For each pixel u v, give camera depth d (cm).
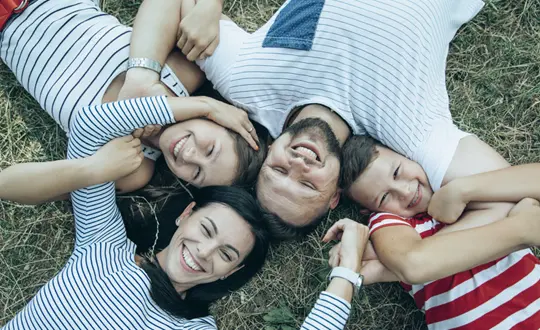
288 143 167
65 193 171
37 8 179
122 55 180
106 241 173
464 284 170
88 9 184
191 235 171
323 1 171
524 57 202
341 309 165
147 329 170
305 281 201
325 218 202
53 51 178
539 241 160
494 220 165
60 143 200
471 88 204
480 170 167
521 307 164
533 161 200
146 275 172
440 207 168
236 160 175
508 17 204
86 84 178
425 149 169
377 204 176
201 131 171
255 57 176
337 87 170
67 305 164
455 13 184
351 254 170
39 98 181
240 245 172
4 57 184
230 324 200
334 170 168
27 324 166
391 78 166
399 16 167
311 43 170
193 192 198
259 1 206
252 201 171
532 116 201
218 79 181
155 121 170
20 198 170
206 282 179
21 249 197
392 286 201
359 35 167
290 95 175
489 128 202
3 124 198
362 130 176
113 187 177
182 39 179
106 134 169
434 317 175
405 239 165
